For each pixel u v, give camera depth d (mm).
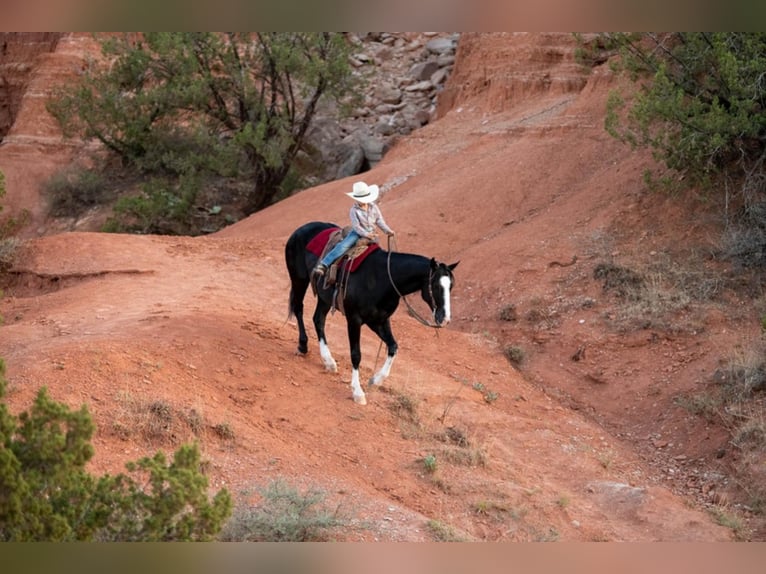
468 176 21812
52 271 16266
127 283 14992
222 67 29547
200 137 28609
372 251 10570
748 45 16062
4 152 37375
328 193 24078
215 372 10664
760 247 14961
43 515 6012
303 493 8461
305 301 14930
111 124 31078
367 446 9969
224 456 8938
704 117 15859
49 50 42125
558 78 26688
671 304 14266
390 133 33875
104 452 8406
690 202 16781
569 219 18141
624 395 12859
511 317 15281
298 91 32125
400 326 14586
